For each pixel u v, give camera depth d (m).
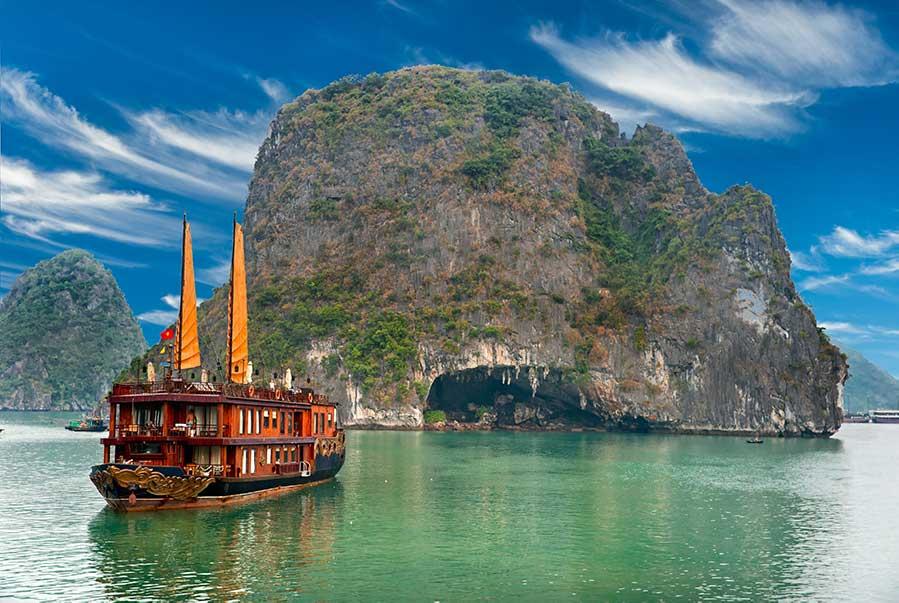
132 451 63.00
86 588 41.91
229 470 62.78
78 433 179.50
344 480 84.56
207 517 59.97
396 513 64.25
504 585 43.84
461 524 60.38
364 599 40.97
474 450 134.38
